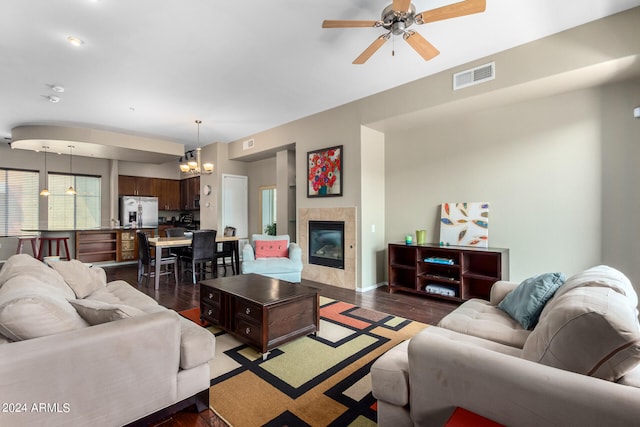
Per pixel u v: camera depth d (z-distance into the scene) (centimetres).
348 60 340
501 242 390
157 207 862
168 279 538
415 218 475
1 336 146
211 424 168
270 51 318
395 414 145
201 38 292
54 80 378
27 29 272
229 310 275
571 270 340
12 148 702
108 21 263
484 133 404
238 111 504
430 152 459
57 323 147
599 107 323
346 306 383
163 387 162
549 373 105
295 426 166
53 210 754
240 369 225
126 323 152
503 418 110
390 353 158
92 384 139
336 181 493
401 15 221
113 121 548
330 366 229
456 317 213
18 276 195
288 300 254
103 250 684
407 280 475
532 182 366
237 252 580
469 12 215
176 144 712
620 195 312
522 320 195
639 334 102
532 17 270
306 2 245
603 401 93
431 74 380
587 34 279
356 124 465
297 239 561
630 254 307
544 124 357
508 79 323
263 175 741
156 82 388
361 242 465
